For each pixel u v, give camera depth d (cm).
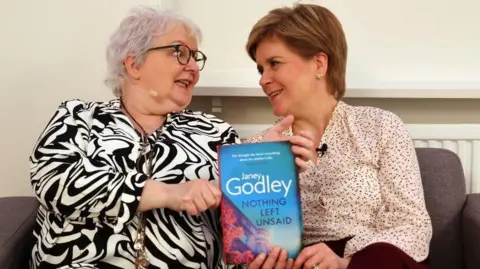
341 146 135
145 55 131
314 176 134
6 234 128
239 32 190
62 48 175
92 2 173
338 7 188
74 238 119
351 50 190
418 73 190
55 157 119
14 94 176
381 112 136
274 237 110
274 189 110
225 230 110
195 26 138
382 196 129
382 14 188
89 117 133
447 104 188
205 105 190
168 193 113
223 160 111
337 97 140
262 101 190
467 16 187
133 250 119
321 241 132
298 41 131
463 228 148
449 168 153
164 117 139
